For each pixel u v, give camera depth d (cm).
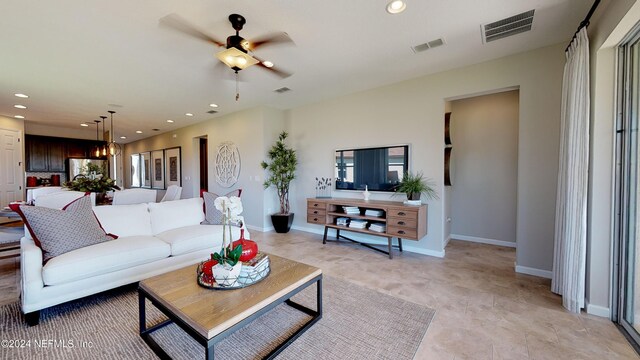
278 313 215
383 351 169
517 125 405
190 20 228
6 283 265
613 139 203
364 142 427
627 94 197
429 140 364
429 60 315
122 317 208
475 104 436
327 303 231
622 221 199
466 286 265
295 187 533
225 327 134
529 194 293
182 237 279
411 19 231
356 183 437
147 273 253
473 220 440
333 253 374
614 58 202
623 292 197
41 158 716
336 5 210
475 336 184
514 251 382
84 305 226
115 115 579
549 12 221
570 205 221
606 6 191
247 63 234
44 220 219
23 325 195
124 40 259
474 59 313
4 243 298
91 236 243
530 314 212
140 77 356
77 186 413
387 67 335
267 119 520
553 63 279
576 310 215
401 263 332
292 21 232
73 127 733
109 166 910
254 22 232
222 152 598
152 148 856
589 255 212
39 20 224
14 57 294
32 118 601
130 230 290
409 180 358
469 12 221
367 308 222
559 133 277
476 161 436
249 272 178
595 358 162
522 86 296
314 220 435
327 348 172
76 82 372
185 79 365
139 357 163
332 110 467
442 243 357
